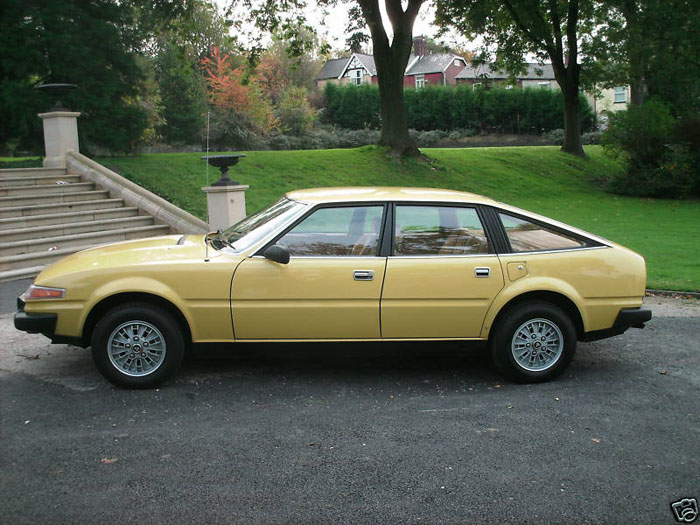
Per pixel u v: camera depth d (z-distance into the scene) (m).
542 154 30.00
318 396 5.07
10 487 3.56
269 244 5.16
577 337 5.56
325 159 22.12
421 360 6.11
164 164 17.50
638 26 24.88
